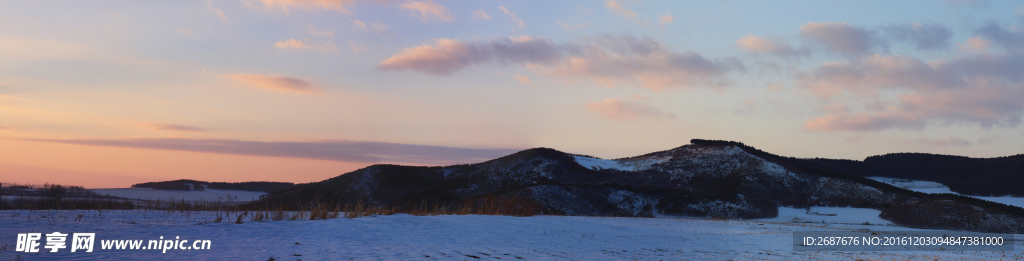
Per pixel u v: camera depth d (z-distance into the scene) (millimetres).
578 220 44562
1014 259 24984
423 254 22000
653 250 26094
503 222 36500
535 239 29578
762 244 30406
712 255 24297
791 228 46062
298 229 27844
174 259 18469
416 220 33844
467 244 26203
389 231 29156
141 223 28422
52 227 25031
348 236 26766
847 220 66750
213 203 51125
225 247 21625
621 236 33031
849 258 23703
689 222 51344
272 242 23609
